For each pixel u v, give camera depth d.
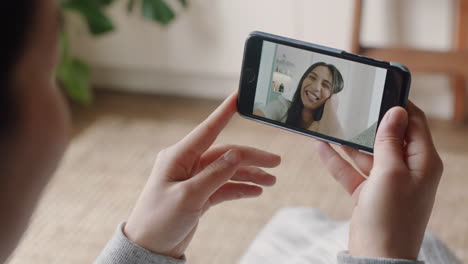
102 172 1.86
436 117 2.20
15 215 0.27
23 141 0.25
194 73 2.27
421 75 2.16
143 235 0.57
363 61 0.66
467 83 2.13
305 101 0.69
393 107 0.60
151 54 2.26
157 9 2.01
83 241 1.55
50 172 0.28
